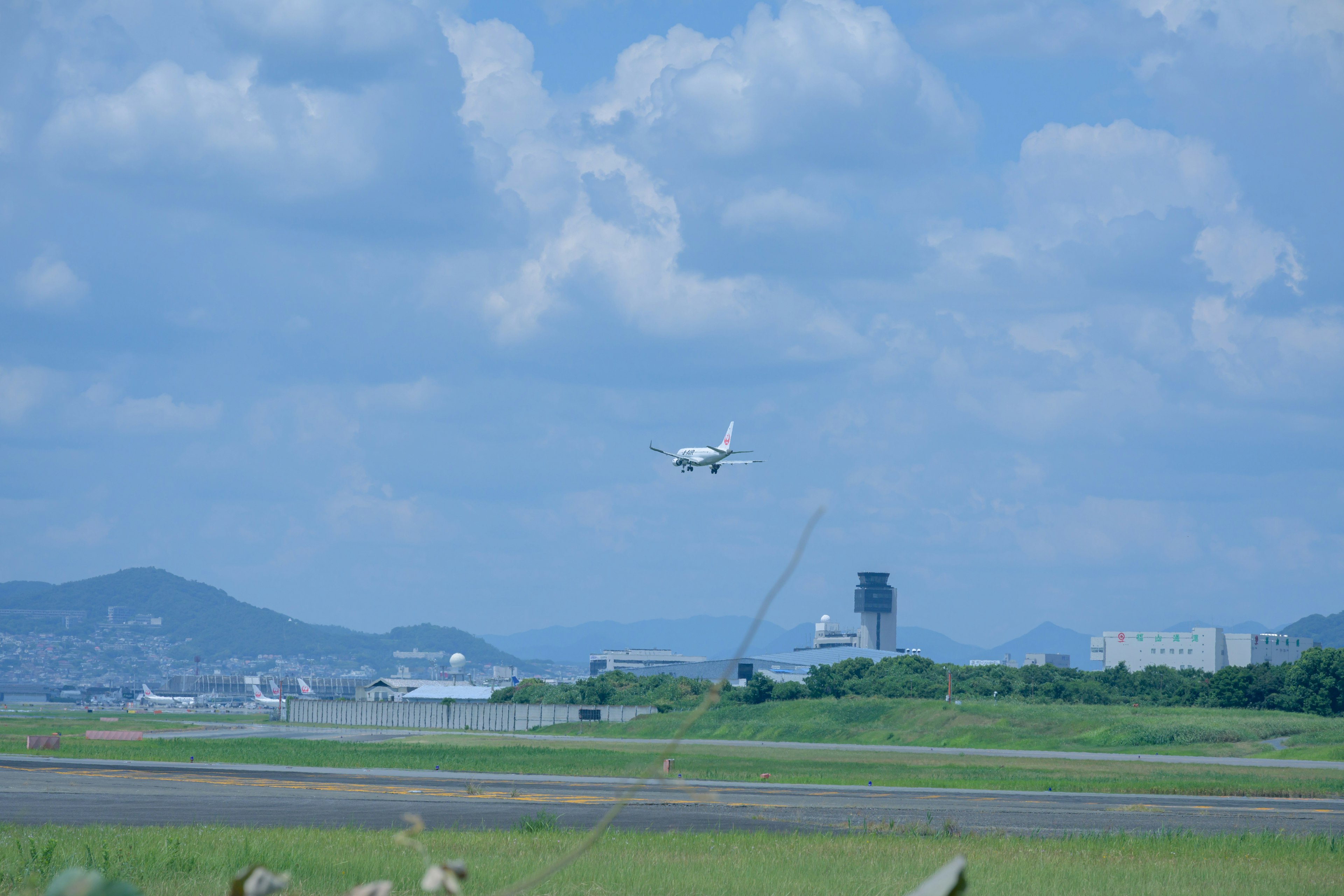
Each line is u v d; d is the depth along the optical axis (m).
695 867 45.12
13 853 41.06
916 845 57.16
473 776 113.62
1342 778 139.88
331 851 46.38
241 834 52.75
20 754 138.88
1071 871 46.84
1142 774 143.50
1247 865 50.94
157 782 94.50
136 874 38.09
